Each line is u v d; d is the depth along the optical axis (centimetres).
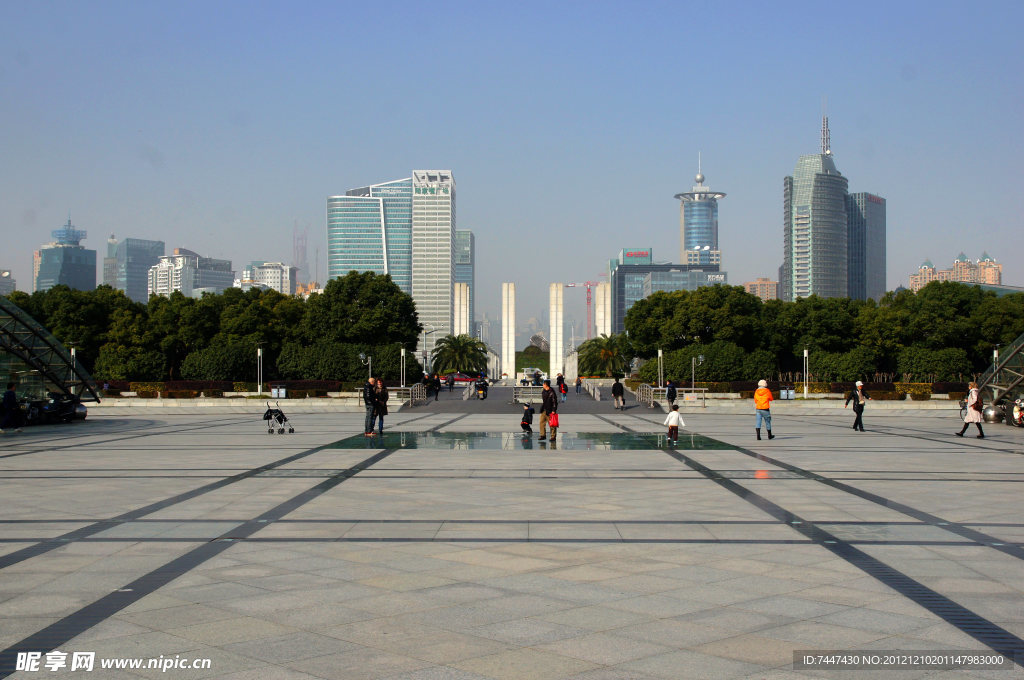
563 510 1303
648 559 973
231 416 4281
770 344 8381
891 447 2431
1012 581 873
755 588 846
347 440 2662
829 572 912
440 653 657
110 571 912
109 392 6700
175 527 1162
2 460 2028
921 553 1005
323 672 618
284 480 1653
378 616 752
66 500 1389
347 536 1102
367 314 7644
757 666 631
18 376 3572
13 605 784
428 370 10769
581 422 3769
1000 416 3578
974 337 8131
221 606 782
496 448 2388
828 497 1438
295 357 7456
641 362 11781
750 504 1362
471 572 910
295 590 837
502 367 14500
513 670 622
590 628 719
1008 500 1403
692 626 725
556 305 13762
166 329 7694
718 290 8094
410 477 1706
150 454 2183
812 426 3481
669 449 2369
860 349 7944
